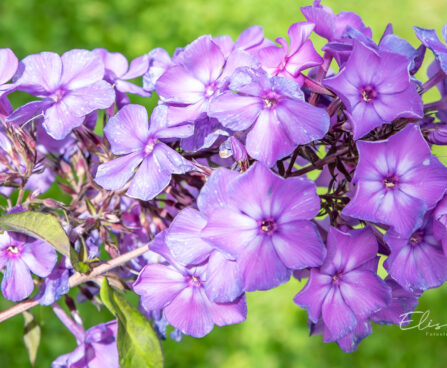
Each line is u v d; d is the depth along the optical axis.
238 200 0.20
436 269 0.21
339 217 0.22
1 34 0.73
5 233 0.23
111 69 0.26
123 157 0.22
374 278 0.21
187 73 0.22
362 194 0.20
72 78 0.23
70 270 0.23
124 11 0.81
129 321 0.22
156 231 0.25
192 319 0.22
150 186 0.22
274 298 0.58
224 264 0.20
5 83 0.24
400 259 0.21
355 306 0.21
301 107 0.20
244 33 0.23
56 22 0.77
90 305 0.51
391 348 0.55
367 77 0.21
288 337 0.56
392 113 0.21
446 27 0.22
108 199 0.24
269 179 0.20
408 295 0.22
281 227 0.20
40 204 0.24
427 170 0.20
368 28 0.23
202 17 0.83
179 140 0.23
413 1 0.90
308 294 0.21
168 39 0.79
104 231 0.24
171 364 0.54
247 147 0.21
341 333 0.21
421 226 0.21
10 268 0.23
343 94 0.21
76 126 0.23
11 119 0.22
